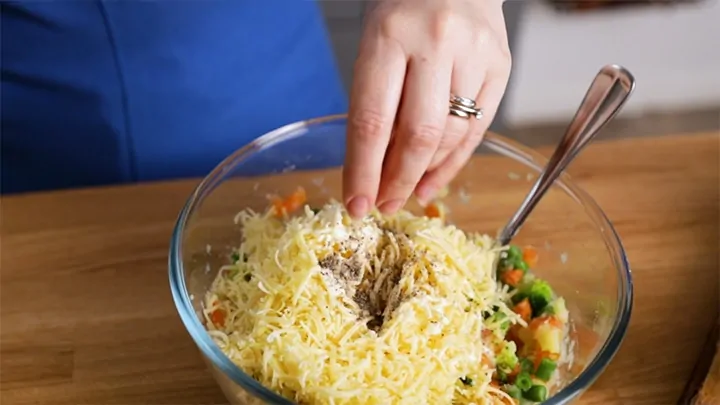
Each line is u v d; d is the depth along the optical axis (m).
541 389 0.47
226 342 0.47
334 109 0.78
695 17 1.28
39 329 0.53
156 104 0.72
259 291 0.49
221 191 0.54
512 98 1.34
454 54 0.45
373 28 0.45
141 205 0.60
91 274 0.56
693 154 0.66
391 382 0.45
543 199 0.56
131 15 0.69
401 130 0.44
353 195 0.46
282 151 0.57
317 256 0.49
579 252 0.54
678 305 0.56
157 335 0.53
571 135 0.52
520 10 1.24
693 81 1.38
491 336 0.50
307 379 0.45
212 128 0.74
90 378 0.51
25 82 0.70
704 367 0.51
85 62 0.70
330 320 0.47
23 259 0.56
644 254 0.59
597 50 1.29
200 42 0.71
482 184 0.60
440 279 0.49
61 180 0.74
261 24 0.74
